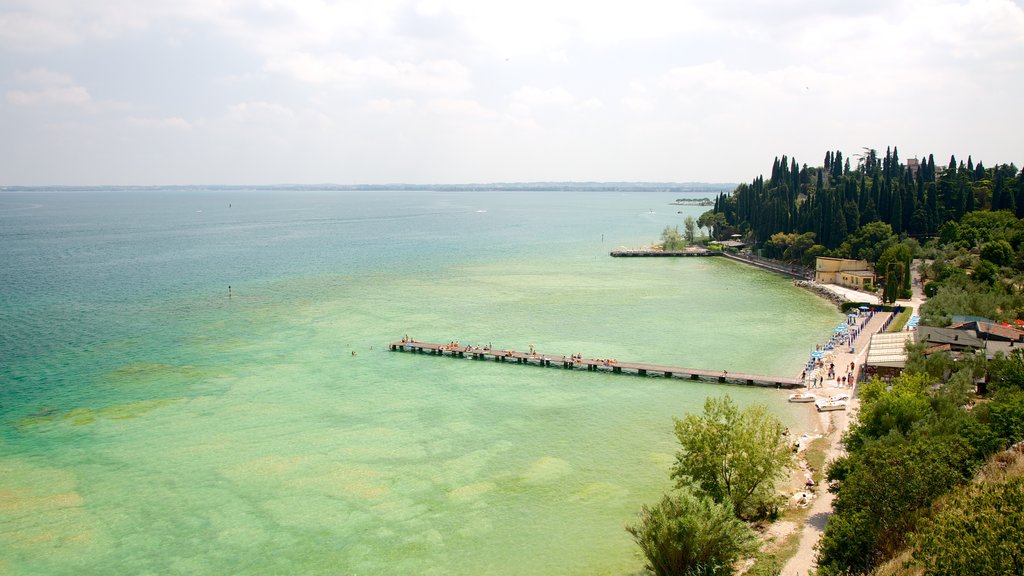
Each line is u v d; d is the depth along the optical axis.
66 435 79.31
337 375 103.25
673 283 188.75
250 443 77.62
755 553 51.12
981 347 92.12
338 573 53.25
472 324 137.62
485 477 69.38
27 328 129.25
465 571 53.34
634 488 66.62
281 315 143.88
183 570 53.75
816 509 59.66
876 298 157.00
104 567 54.22
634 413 87.81
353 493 66.00
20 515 61.72
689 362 111.12
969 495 40.25
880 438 60.31
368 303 158.12
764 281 192.38
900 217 194.75
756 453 57.09
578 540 57.50
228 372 103.62
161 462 72.62
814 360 107.44
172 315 142.25
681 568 45.50
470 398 93.69
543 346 121.12
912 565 38.25
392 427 82.75
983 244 156.50
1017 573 30.88
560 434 80.62
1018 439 54.94
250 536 58.50
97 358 109.69
